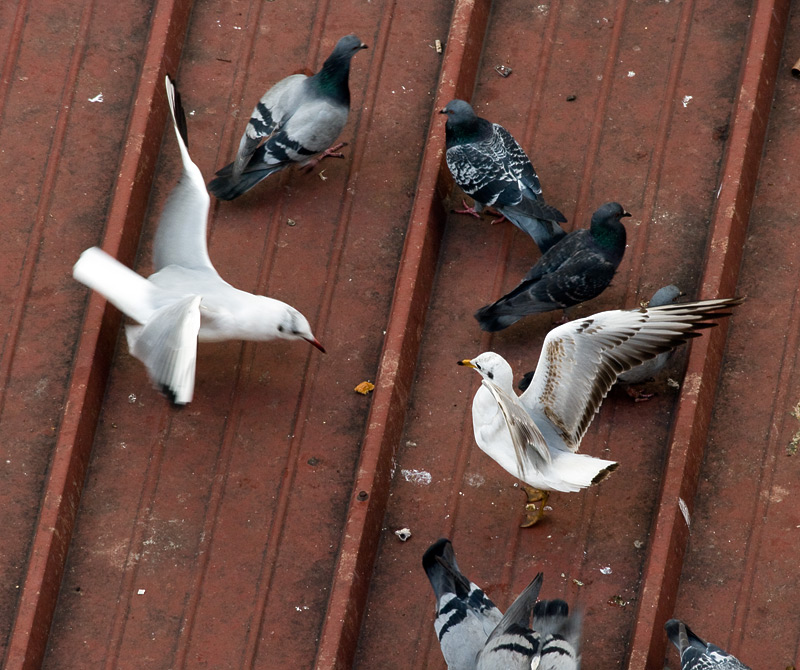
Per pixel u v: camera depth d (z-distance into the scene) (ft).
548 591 34.40
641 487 35.96
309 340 36.50
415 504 36.29
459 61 43.24
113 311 39.01
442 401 38.09
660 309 31.30
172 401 31.91
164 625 34.24
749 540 35.09
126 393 38.22
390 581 35.14
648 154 42.09
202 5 46.24
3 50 44.86
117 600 34.68
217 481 36.55
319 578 34.94
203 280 35.81
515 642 29.07
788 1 44.98
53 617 34.45
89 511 36.17
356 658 33.99
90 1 46.03
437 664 33.63
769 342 38.34
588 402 32.71
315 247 40.88
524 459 32.04
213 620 34.32
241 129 43.50
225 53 45.16
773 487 35.88
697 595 34.42
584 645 33.45
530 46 44.98
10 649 32.91
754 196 41.37
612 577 34.58
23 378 38.09
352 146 43.06
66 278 39.99
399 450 37.29
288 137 40.27
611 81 43.75
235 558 35.24
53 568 34.47
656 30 44.68
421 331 39.32
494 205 39.40
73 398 36.73
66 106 43.68
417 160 42.75
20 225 41.09
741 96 41.73
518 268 40.45
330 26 45.60
